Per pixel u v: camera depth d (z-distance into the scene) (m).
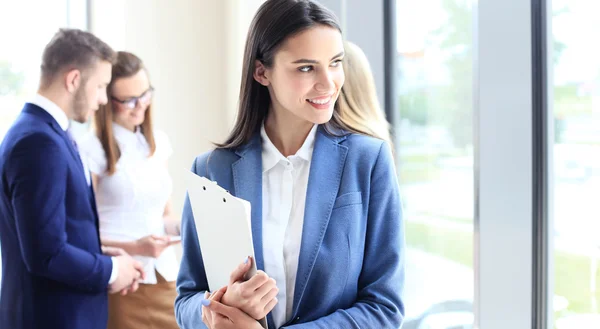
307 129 1.23
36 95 1.94
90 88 2.00
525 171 1.39
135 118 2.30
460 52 1.75
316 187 1.17
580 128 1.32
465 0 1.72
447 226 1.85
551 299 1.40
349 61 1.56
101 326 2.02
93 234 2.00
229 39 2.96
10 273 1.91
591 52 1.28
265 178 1.23
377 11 2.14
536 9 1.36
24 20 2.88
